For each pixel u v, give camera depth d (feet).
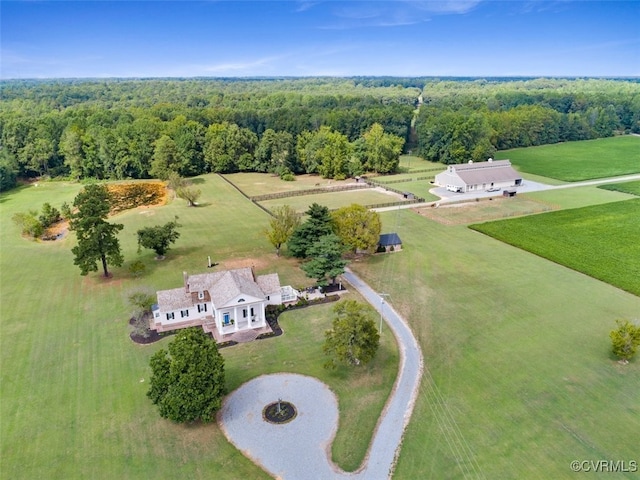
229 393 150.20
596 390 147.84
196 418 135.54
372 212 256.52
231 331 183.62
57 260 257.75
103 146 460.55
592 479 116.06
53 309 201.77
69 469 120.26
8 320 192.65
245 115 607.78
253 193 414.21
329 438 131.23
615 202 356.18
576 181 434.30
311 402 145.79
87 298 211.61
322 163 483.51
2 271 241.55
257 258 258.16
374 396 147.74
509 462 121.60
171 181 407.03
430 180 457.27
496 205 356.18
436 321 189.47
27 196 404.57
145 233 248.93
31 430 133.49
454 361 163.84
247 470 120.47
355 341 153.48
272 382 155.33
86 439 130.31
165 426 135.54
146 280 229.66
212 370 134.51
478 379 154.20
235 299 179.11
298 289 218.59
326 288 219.00
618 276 226.99
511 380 153.17
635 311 194.39
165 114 625.82
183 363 131.03
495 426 133.80
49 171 476.54
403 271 238.07
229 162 505.25
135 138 481.87
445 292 214.28
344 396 148.25
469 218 323.98
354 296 212.02
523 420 135.74
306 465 122.21
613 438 128.77
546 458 122.52
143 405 143.74
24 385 152.56
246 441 130.31
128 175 481.46
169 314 189.16
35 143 465.88
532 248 264.52
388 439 130.31
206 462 122.93
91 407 142.72
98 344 175.94
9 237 294.46
